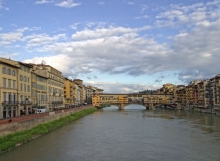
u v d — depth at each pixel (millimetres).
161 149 52031
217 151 49875
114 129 81125
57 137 65312
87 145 56031
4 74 76688
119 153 49125
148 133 72500
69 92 181750
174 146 54656
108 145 56156
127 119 118188
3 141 50625
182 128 82375
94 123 99750
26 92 93750
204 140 60750
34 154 47594
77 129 81062
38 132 66875
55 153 48688
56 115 95438
